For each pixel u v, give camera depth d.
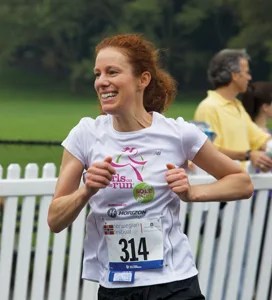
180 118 5.10
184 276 5.01
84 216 6.94
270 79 83.38
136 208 4.95
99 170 4.72
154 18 91.62
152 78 5.09
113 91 4.91
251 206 7.55
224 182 5.09
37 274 6.84
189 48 92.31
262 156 7.50
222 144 8.27
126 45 4.95
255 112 8.91
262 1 83.62
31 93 91.81
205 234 7.36
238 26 90.81
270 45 82.56
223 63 8.36
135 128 4.98
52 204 4.95
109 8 94.12
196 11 90.25
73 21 95.69
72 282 7.01
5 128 42.56
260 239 7.58
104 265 5.08
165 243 4.99
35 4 97.56
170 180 4.84
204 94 87.62
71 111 66.75
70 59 97.31
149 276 4.98
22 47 102.12
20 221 6.70
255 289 7.72
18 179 6.62
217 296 7.51
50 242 7.37
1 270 6.66
